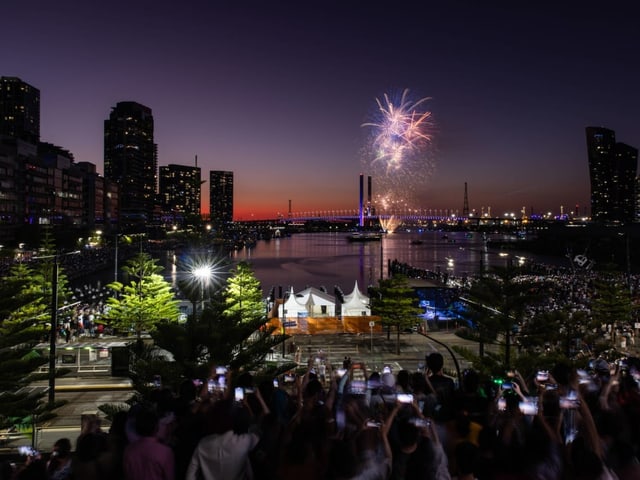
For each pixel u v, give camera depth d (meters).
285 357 40.25
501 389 8.34
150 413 6.74
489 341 27.83
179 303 53.69
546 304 53.84
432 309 55.91
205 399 8.48
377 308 48.06
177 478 7.25
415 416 6.77
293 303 53.28
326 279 131.75
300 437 6.51
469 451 6.12
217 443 6.75
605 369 10.75
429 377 9.48
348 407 7.86
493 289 27.53
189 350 19.19
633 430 7.00
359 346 45.94
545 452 5.93
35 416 21.53
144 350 20.22
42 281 52.12
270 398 8.80
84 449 6.89
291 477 6.21
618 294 44.50
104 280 117.19
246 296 50.84
